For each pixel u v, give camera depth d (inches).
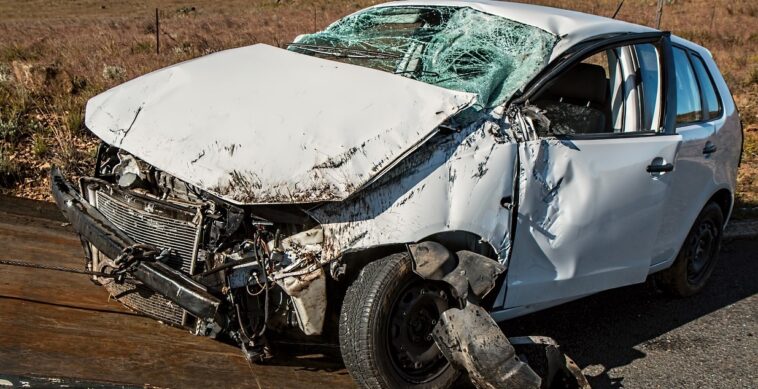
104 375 137.4
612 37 172.1
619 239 165.9
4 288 169.5
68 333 152.5
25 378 130.7
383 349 130.9
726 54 774.5
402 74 163.8
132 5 1850.4
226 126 137.7
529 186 144.7
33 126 288.4
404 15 193.6
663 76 184.1
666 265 198.7
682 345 189.2
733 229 285.9
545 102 169.8
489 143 139.7
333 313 144.0
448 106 136.5
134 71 409.1
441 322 133.6
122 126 147.7
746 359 183.3
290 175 126.7
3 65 373.7
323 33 201.5
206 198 134.5
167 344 154.2
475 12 181.3
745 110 465.7
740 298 226.2
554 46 162.1
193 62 171.8
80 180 152.2
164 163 134.0
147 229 137.6
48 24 1119.6
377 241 127.7
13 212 226.7
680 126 194.7
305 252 129.6
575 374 145.9
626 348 184.7
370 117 135.9
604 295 221.8
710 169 206.2
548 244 150.4
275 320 138.3
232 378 143.7
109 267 146.3
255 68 161.0
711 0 1416.1
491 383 129.1
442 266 130.5
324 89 146.8
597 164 157.0
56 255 195.6
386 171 128.6
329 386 146.3
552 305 161.6
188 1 1947.6
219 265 131.6
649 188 170.2
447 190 133.8
